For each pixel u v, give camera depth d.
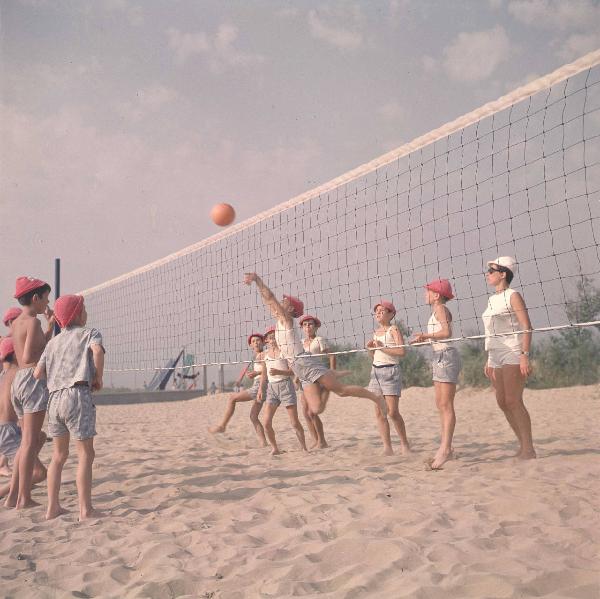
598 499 3.66
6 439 4.56
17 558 3.12
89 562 3.05
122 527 3.59
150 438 8.47
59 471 3.97
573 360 14.79
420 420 9.46
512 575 2.47
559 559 2.67
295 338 5.57
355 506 3.75
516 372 5.05
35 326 4.26
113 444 7.78
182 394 20.03
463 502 3.71
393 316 5.89
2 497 4.46
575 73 4.41
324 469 5.20
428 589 2.38
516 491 3.92
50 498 3.92
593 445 6.04
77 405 3.87
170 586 2.62
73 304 4.06
